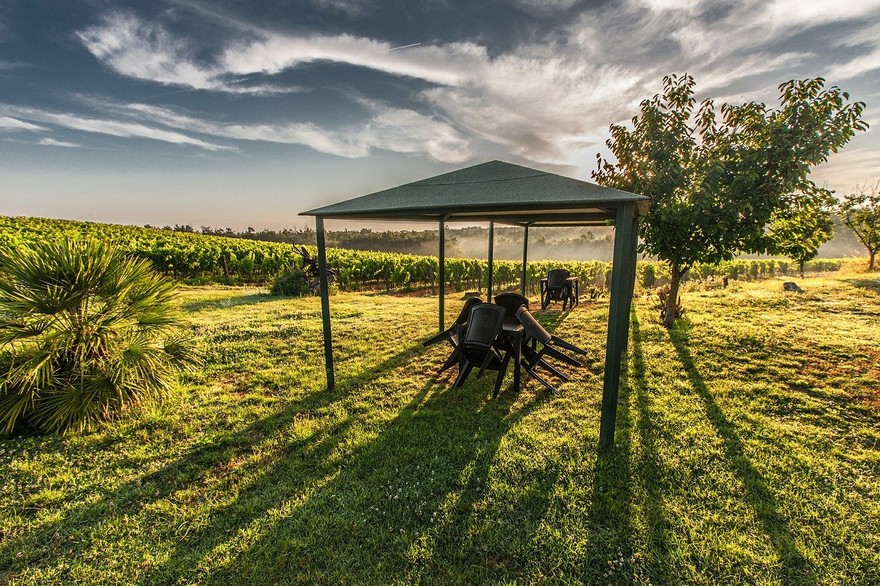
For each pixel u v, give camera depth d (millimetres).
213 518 2484
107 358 3799
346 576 2033
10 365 3488
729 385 4430
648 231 6422
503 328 4855
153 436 3473
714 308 8273
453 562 2113
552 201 2846
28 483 2805
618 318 2934
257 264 16531
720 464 2959
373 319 8391
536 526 2352
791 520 2361
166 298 4324
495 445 3287
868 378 4398
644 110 6379
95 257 3891
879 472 2820
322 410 4012
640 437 3373
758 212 5594
